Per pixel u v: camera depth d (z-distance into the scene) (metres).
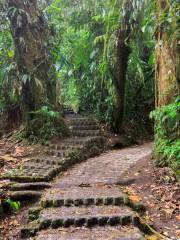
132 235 2.90
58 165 5.30
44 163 5.40
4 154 5.82
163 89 4.78
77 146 6.26
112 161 5.81
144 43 7.98
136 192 4.11
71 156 5.78
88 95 9.43
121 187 4.29
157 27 4.80
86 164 5.74
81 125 8.16
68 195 3.78
